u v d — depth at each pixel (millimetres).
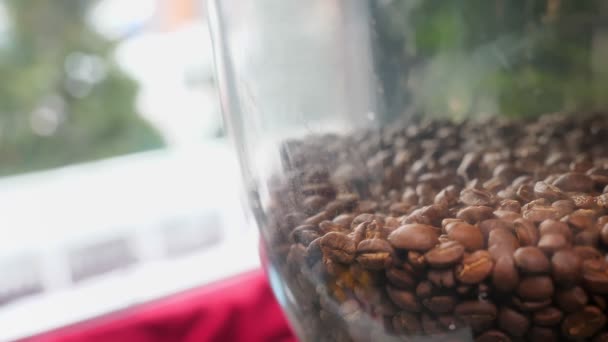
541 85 412
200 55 635
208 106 665
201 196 628
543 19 406
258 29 280
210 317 424
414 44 408
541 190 209
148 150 674
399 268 180
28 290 514
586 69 406
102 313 421
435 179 269
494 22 414
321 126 312
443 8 416
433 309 179
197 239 594
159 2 618
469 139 353
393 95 389
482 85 421
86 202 595
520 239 174
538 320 172
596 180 219
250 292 443
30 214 582
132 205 603
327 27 350
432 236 177
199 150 698
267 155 251
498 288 170
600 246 171
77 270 540
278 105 281
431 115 409
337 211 224
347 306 199
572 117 384
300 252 208
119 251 561
